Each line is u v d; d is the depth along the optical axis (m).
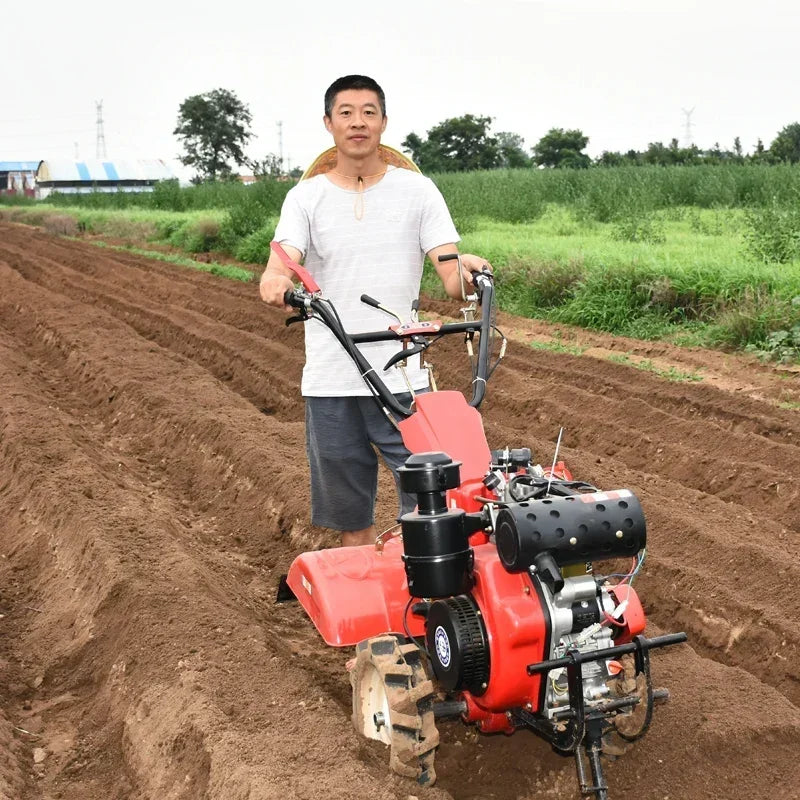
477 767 4.07
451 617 3.40
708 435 8.38
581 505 3.25
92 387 11.20
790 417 8.86
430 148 65.56
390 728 3.63
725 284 12.76
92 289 19.81
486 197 26.75
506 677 3.32
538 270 15.43
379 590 3.88
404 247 4.62
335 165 4.72
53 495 6.88
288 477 7.39
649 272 13.73
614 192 24.69
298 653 5.20
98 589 5.55
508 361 11.65
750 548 5.95
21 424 8.52
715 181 24.55
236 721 4.06
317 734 3.89
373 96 4.43
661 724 4.17
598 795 3.33
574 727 3.32
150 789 3.92
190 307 17.91
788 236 14.59
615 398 10.04
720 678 4.56
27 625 5.70
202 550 6.64
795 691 4.93
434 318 15.28
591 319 13.68
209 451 8.59
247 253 26.30
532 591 3.32
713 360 11.30
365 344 4.63
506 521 3.24
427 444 3.82
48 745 4.43
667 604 5.77
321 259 4.64
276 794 3.44
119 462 8.59
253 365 12.17
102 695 4.72
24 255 27.30
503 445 8.39
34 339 14.52
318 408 4.73
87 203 52.97
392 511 6.70
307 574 4.00
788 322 11.51
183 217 35.19
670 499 7.00
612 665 3.50
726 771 3.97
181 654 4.67
